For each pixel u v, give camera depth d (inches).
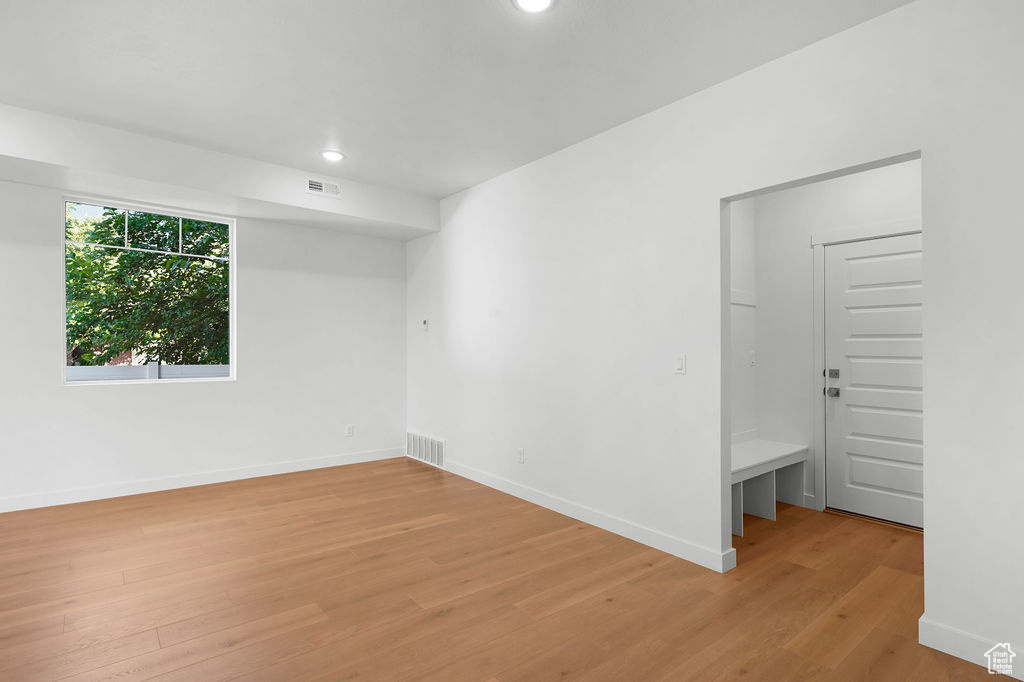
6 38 98.3
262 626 90.1
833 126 96.1
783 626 91.0
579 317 147.6
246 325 188.2
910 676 77.0
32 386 150.9
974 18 80.4
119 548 124.0
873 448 146.4
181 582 106.7
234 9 89.5
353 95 121.4
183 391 175.9
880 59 90.3
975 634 80.0
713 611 96.1
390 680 76.0
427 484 183.3
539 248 161.5
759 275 171.2
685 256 120.7
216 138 147.3
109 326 167.8
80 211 162.4
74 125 135.1
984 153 79.5
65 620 91.4
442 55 104.0
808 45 99.7
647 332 129.0
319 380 205.2
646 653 83.1
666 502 124.6
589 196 144.8
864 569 113.9
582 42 98.9
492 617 93.9
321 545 127.2
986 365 79.4
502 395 175.6
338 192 181.3
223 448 183.9
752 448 156.3
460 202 196.1
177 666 78.4
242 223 187.2
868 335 147.4
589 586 106.0
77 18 92.0
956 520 81.9
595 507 142.5
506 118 133.1
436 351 209.6
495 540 131.3
